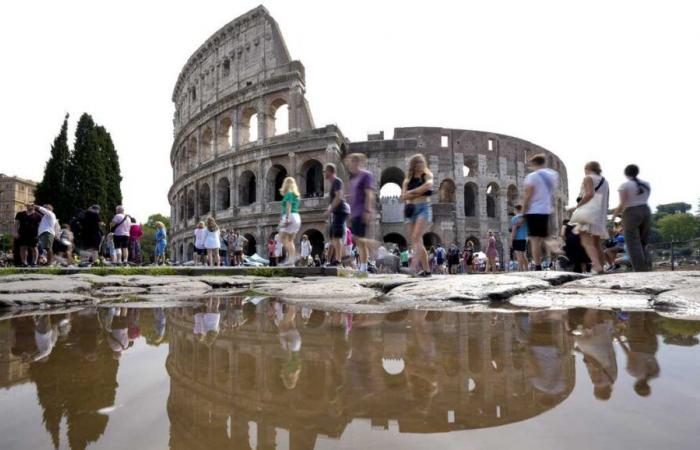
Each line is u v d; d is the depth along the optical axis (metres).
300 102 32.59
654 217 121.25
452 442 0.99
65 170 41.62
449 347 2.22
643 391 1.40
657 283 5.05
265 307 4.33
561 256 12.59
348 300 5.05
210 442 1.00
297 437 1.03
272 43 34.88
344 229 11.20
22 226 13.48
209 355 2.08
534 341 2.36
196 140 41.75
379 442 0.99
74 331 2.89
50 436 1.05
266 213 31.52
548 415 1.18
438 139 38.25
